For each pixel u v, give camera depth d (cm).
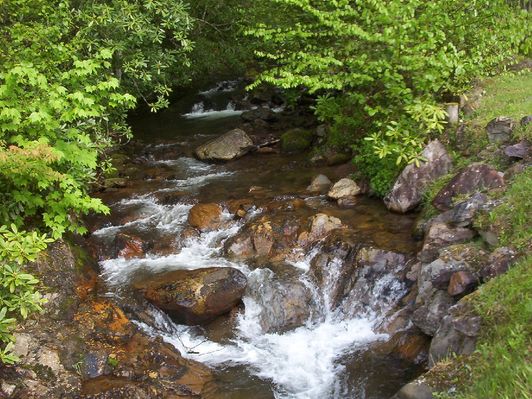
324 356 586
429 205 690
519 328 379
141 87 948
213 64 1355
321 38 894
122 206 900
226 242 762
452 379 385
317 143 1117
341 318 639
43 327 550
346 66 841
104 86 630
